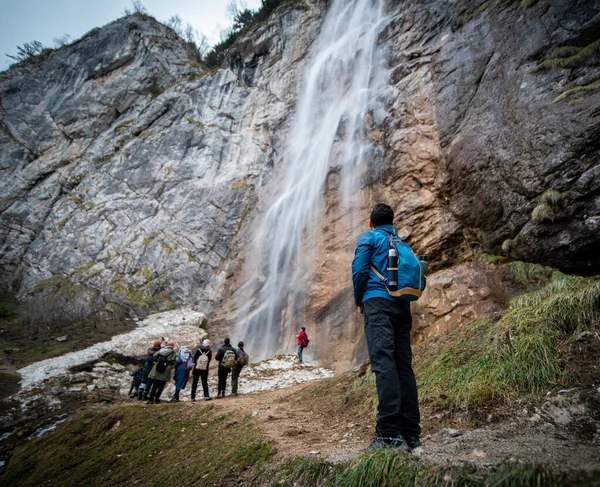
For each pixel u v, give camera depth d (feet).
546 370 12.55
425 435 11.60
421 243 37.06
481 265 30.68
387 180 42.93
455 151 36.06
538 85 30.30
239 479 11.74
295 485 9.78
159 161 77.05
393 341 9.64
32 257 77.36
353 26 65.31
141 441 21.07
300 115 66.85
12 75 101.24
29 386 38.63
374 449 9.06
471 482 7.11
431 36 48.49
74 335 53.93
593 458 7.63
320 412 17.62
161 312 59.62
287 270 49.49
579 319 13.97
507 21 36.88
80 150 90.27
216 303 57.06
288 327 45.70
